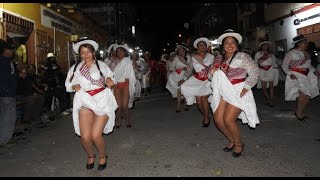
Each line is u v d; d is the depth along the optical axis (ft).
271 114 29.81
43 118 31.53
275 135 22.17
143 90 57.06
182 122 28.19
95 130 16.29
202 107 25.70
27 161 19.07
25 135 25.98
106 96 16.43
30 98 29.35
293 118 27.48
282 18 67.41
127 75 26.03
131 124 28.35
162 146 20.85
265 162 16.89
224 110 18.11
